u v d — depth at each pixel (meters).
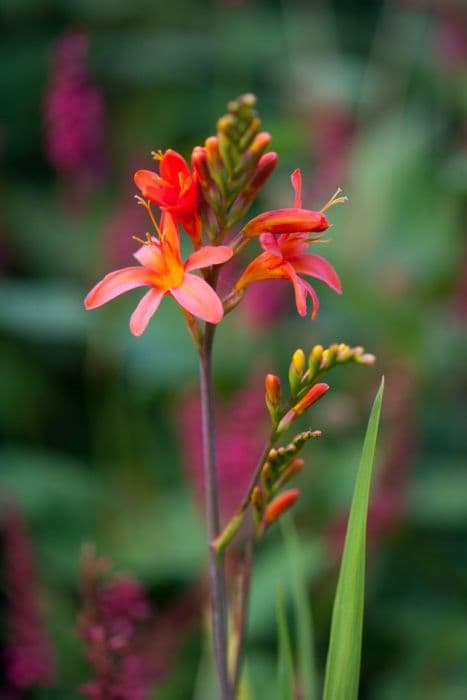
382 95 2.15
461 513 1.49
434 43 2.28
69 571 1.45
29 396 1.87
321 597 1.40
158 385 1.73
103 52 2.40
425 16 2.39
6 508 1.33
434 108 2.24
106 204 2.14
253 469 1.30
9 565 1.25
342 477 1.50
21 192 2.23
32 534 1.46
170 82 2.39
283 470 0.95
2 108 2.39
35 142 2.39
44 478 1.57
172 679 1.32
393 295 1.66
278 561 1.38
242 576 0.97
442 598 1.52
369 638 1.48
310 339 1.74
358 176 1.83
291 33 2.35
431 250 1.78
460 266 1.76
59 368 1.94
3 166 2.36
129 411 1.76
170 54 2.36
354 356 0.93
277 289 1.62
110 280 0.93
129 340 1.75
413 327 1.65
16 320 1.69
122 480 1.67
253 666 1.32
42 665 1.24
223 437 1.31
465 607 1.49
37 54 2.41
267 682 1.31
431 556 1.56
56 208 2.16
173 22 2.55
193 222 0.92
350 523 0.93
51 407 1.92
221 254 0.91
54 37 2.47
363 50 2.61
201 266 0.91
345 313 1.74
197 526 1.50
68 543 1.50
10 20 2.48
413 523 1.53
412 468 1.49
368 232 1.79
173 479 1.71
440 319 1.78
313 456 1.52
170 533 1.51
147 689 1.19
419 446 1.56
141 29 2.55
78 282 2.04
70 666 1.30
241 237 0.92
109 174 1.99
